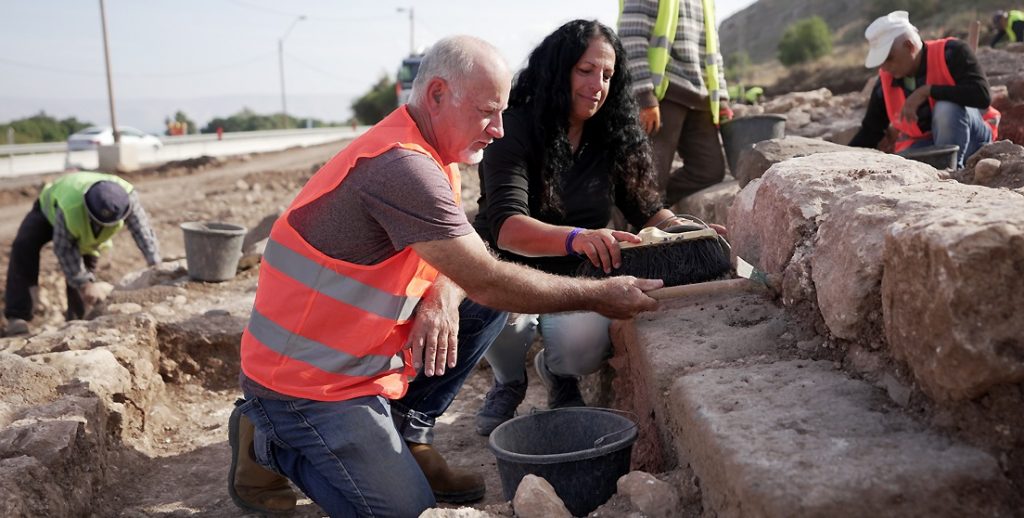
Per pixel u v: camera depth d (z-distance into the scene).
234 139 29.20
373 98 45.94
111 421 3.48
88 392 3.39
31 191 15.72
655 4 4.69
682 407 2.27
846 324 2.27
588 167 3.37
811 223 2.64
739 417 2.05
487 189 3.17
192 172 18.27
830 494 1.69
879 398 2.10
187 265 6.27
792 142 4.51
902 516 1.68
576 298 2.49
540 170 3.18
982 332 1.74
